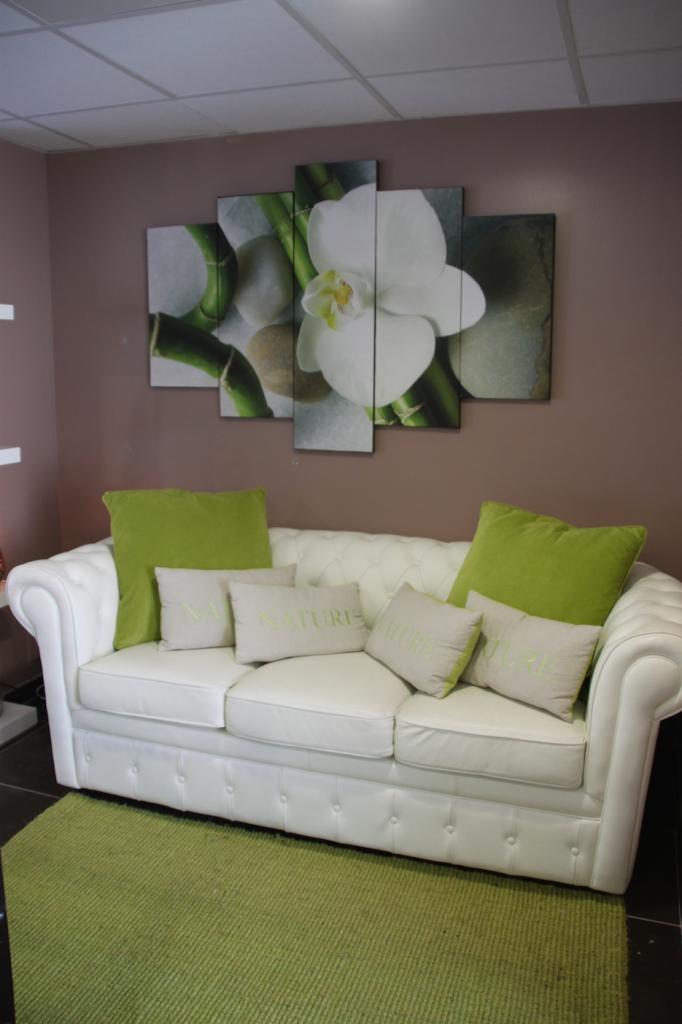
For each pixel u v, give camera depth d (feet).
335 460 12.03
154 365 12.66
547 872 8.09
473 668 8.85
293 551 11.00
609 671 7.57
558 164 10.54
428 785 8.27
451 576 10.23
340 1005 6.68
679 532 10.72
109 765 9.54
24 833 9.02
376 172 11.15
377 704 8.41
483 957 7.22
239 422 12.46
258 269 11.89
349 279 11.45
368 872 8.41
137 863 8.50
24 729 11.56
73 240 12.96
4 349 12.39
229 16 7.70
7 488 12.62
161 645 9.84
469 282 10.95
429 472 11.60
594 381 10.77
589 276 10.62
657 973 7.06
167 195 12.34
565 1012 6.63
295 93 9.93
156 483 13.09
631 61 8.77
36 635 9.61
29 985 6.86
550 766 7.80
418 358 11.31
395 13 7.61
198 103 10.34
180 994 6.78
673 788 10.09
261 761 8.85
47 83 9.57
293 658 9.57
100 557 10.32
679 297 10.32
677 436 10.56
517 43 8.32
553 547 9.13
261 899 7.97
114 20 7.80
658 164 10.19
